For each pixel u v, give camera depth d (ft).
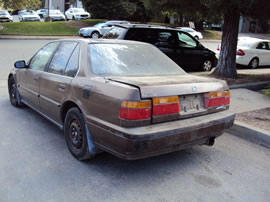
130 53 13.57
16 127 15.78
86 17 118.11
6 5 76.84
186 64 34.47
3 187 9.89
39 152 12.74
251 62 42.37
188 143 10.86
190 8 29.17
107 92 10.23
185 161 12.55
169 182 10.68
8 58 39.75
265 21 30.01
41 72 15.24
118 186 10.24
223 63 31.09
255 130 15.23
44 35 78.59
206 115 11.61
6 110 18.93
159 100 9.88
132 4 100.89
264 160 13.05
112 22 73.56
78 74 12.14
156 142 9.68
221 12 28.19
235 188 10.52
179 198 9.68
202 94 11.52
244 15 29.32
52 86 13.75
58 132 15.28
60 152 12.80
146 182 10.61
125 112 9.46
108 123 10.04
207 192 10.14
